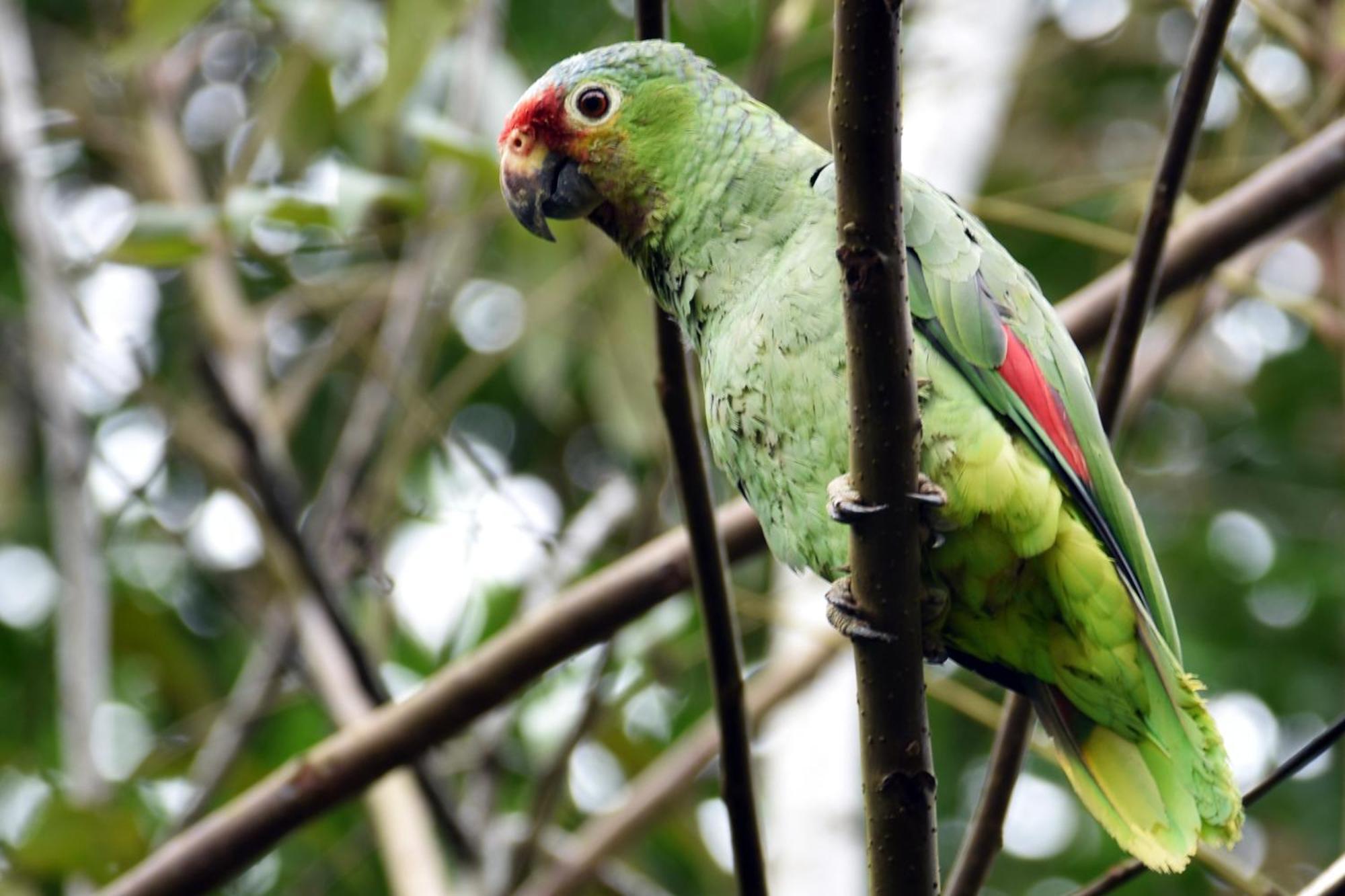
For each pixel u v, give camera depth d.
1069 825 12.98
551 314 10.95
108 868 9.08
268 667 10.15
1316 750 6.19
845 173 5.18
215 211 7.90
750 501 7.23
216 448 10.55
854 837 9.72
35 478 13.47
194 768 10.57
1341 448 13.66
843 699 10.36
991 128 11.54
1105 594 6.34
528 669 7.43
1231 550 13.05
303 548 8.30
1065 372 6.99
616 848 9.15
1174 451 14.13
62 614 9.95
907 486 5.45
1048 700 6.76
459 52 10.01
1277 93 12.36
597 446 13.30
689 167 7.24
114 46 8.78
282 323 13.25
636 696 10.86
